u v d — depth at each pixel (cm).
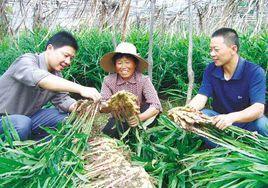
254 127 155
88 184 116
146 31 267
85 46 236
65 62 153
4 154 128
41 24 282
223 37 154
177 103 225
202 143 154
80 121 134
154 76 231
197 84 230
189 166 126
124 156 132
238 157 119
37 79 142
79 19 252
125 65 161
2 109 154
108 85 167
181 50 238
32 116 162
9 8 306
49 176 119
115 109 143
